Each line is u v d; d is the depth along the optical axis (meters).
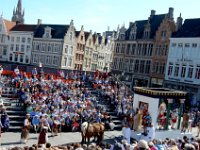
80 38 64.81
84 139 19.78
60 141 20.27
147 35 52.84
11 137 19.83
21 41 65.56
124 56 56.75
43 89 27.03
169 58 47.62
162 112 23.12
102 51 73.88
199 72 42.97
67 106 24.27
